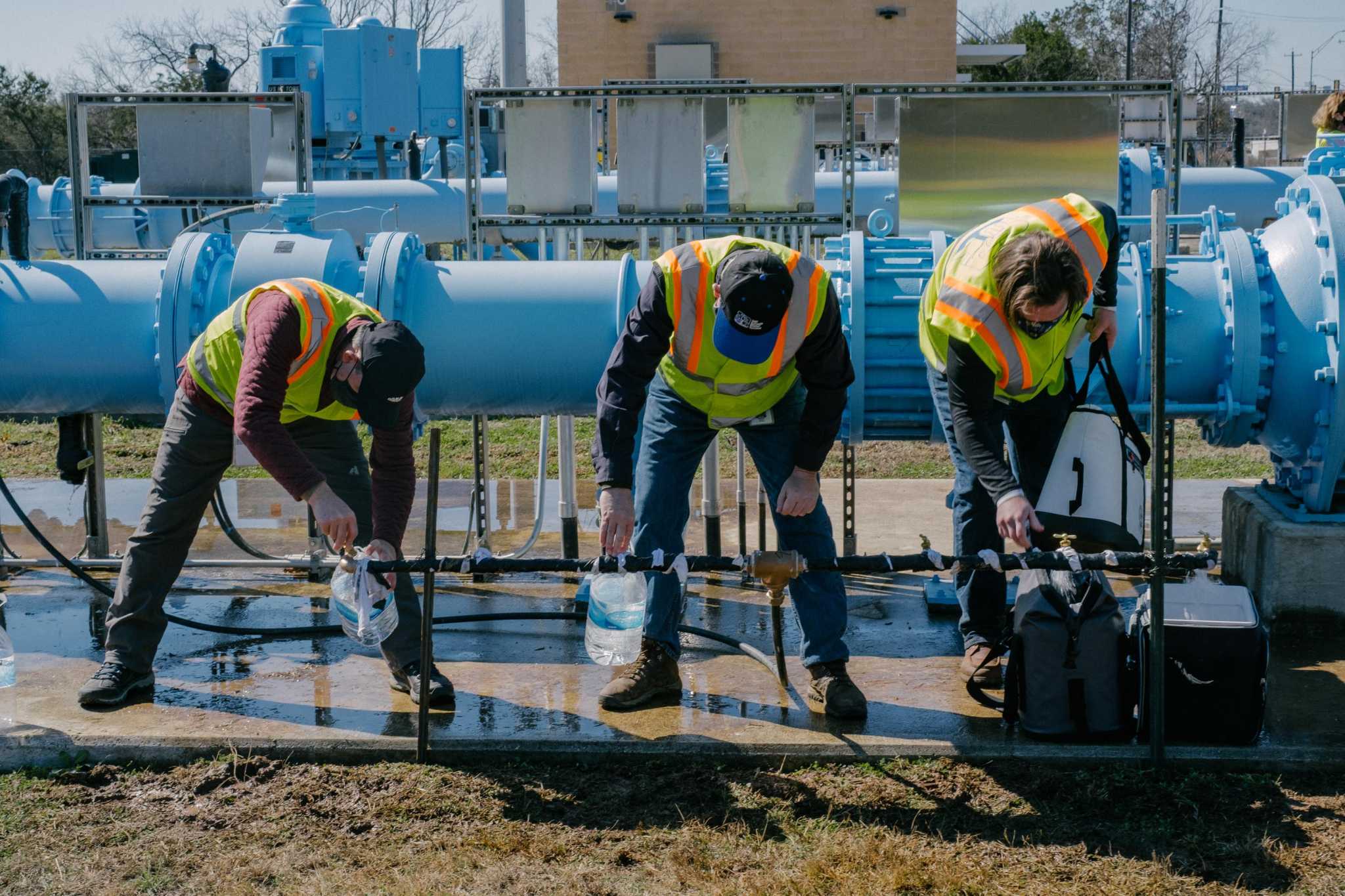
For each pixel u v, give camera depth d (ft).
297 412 12.85
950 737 12.40
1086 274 11.28
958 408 11.60
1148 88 19.63
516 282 15.72
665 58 80.07
